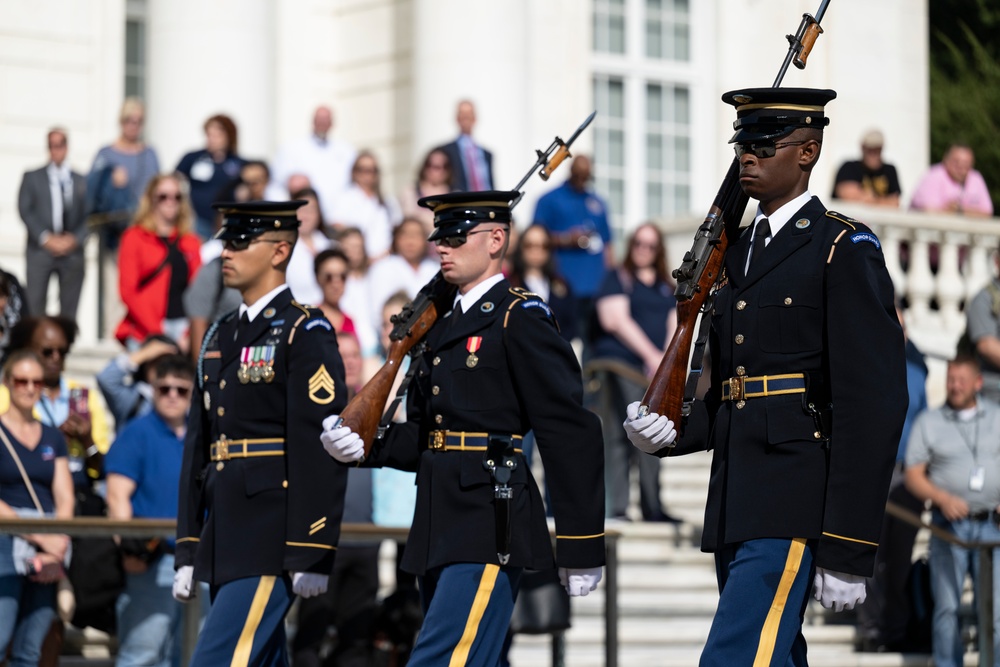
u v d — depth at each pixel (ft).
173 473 85.87
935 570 96.99
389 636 89.20
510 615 58.95
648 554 111.65
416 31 159.12
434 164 126.62
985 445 97.66
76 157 156.76
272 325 64.59
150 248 112.27
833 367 50.34
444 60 156.76
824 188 185.88
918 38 193.26
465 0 156.76
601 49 178.70
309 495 62.75
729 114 184.34
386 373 59.82
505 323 59.41
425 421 60.85
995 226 155.12
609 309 116.57
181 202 113.39
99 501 87.86
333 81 171.12
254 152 150.82
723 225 53.62
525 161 158.51
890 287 51.13
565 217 131.75
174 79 150.10
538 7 173.06
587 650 103.91
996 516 96.48
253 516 63.36
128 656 77.36
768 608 50.08
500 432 59.36
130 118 127.85
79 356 119.14
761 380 51.72
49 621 75.77
